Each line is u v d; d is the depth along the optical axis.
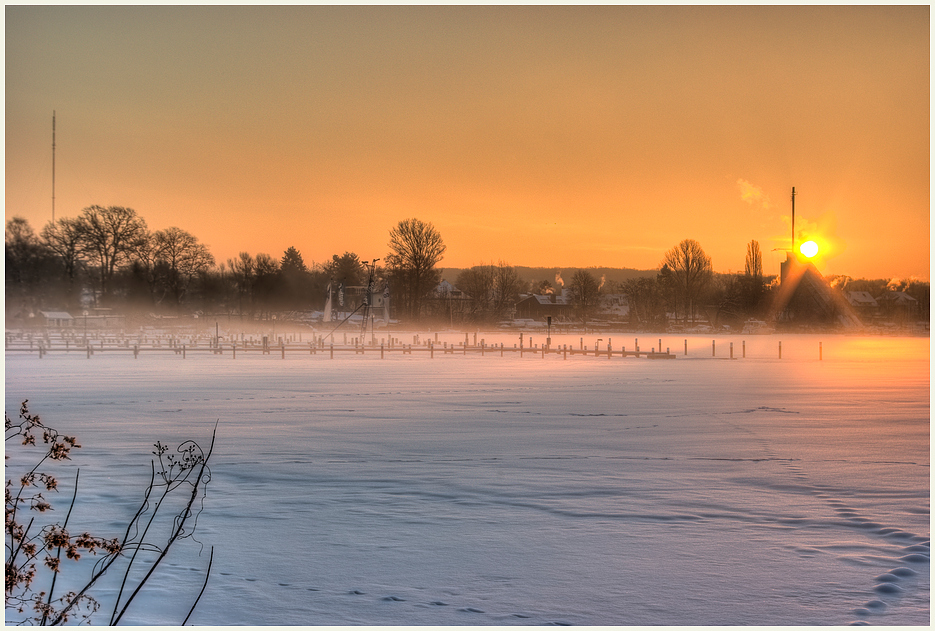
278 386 31.62
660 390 30.48
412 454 15.34
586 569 8.12
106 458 14.59
